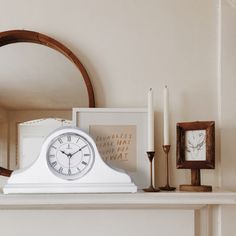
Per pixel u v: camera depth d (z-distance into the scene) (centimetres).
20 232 150
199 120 156
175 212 151
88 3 158
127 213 151
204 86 157
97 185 135
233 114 155
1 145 152
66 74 155
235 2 157
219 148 155
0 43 155
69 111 154
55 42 154
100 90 156
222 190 146
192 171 142
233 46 157
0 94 154
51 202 134
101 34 158
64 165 137
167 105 145
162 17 159
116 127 151
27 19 157
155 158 154
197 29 158
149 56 158
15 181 135
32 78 155
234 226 151
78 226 150
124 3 158
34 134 153
